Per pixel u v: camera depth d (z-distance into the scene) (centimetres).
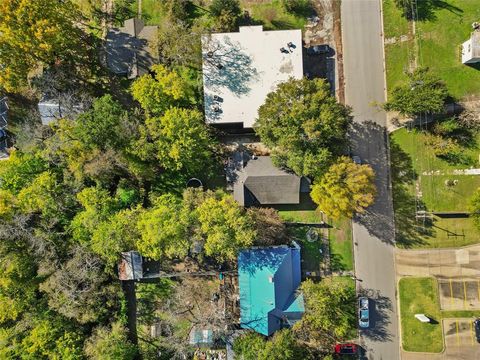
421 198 4534
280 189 4441
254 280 4362
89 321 4566
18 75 4331
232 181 4556
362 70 4584
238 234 4041
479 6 4462
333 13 4606
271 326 4375
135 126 4269
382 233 4572
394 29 4550
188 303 4706
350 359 4572
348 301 4556
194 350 4647
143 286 4769
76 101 4628
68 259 4475
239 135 4675
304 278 4606
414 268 4544
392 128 4562
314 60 4628
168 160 4266
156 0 4734
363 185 3962
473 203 4150
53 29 4053
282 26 4638
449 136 4494
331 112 3928
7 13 3975
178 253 4069
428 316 4519
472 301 4500
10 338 4403
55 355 4303
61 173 4619
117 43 4638
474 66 4484
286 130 4009
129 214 4228
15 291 4403
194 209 4294
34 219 4562
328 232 4600
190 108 4616
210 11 4650
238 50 4425
